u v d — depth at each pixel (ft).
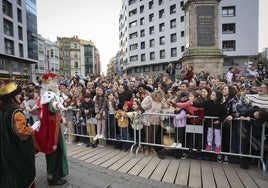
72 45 260.83
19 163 10.73
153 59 152.97
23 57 117.60
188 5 42.27
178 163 16.65
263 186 12.83
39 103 14.44
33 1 135.54
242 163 15.57
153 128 18.90
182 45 133.90
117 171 15.24
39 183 13.76
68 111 23.12
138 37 162.81
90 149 20.57
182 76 34.78
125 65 187.62
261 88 16.93
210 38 40.22
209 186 12.89
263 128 14.74
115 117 20.27
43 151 12.59
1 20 97.96
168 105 19.26
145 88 24.45
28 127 10.87
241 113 16.29
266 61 121.49
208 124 16.89
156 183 13.34
